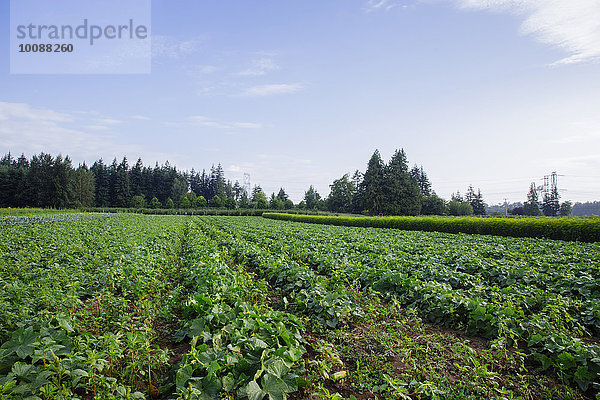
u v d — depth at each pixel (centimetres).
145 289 742
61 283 718
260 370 363
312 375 429
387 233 2266
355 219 3825
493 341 493
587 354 430
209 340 471
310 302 670
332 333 571
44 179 6788
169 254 1323
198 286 727
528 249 1308
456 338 565
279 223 3884
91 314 586
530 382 443
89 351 372
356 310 642
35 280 705
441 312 653
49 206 6712
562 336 480
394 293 781
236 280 730
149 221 3444
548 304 625
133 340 417
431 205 7725
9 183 6781
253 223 3725
